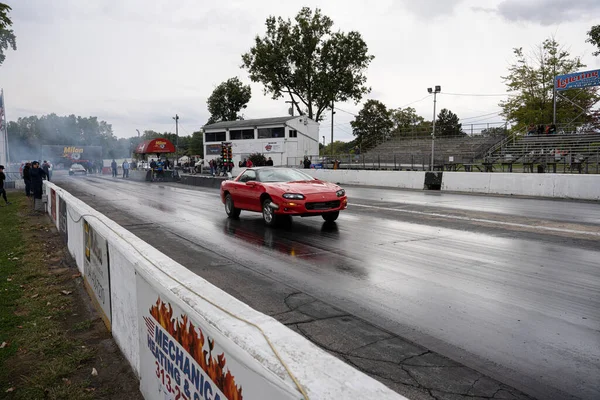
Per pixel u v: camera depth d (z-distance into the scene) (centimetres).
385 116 7012
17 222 1231
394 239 818
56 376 336
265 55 5078
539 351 343
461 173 1877
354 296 488
